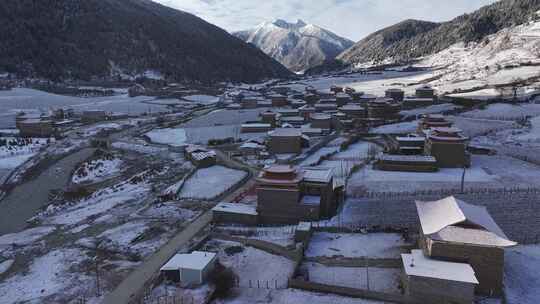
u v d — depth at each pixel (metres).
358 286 44.81
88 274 50.25
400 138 94.00
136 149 124.06
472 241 42.09
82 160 115.38
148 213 70.31
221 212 64.81
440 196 66.69
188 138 133.38
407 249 52.19
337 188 68.75
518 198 64.12
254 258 52.00
